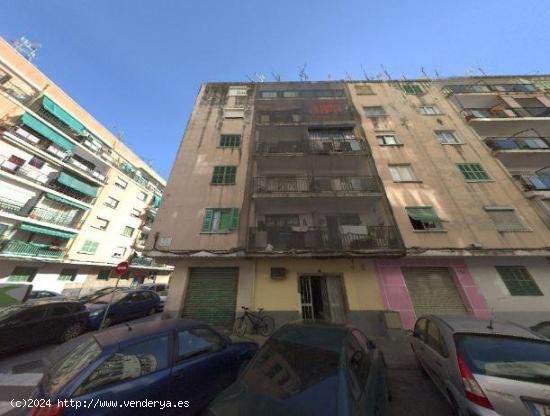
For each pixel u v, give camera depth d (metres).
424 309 8.96
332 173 13.13
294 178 11.61
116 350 2.93
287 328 3.70
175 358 3.31
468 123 14.03
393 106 15.38
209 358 3.67
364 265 9.79
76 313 8.07
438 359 3.83
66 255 19.12
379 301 9.05
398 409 3.86
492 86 16.42
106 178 23.31
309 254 9.30
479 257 9.73
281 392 2.38
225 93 16.45
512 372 2.92
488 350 3.28
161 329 3.54
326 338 3.20
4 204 15.55
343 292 9.46
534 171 12.80
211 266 9.99
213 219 10.68
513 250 9.38
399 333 7.93
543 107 14.27
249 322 8.67
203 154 12.92
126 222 25.95
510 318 8.61
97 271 22.73
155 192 30.73
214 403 2.46
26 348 6.76
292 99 15.73
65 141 19.36
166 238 10.03
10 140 15.77
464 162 12.31
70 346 3.33
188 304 9.40
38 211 17.59
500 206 10.66
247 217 10.51
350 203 11.46
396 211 10.59
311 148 12.69
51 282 18.39
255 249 9.48
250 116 14.91
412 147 13.00
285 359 2.88
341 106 15.38
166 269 32.22
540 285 9.20
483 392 2.76
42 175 17.92
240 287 9.52
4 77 16.05
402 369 5.45
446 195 11.09
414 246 9.56
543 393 2.60
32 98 17.38
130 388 2.72
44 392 2.54
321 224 11.65
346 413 2.01
